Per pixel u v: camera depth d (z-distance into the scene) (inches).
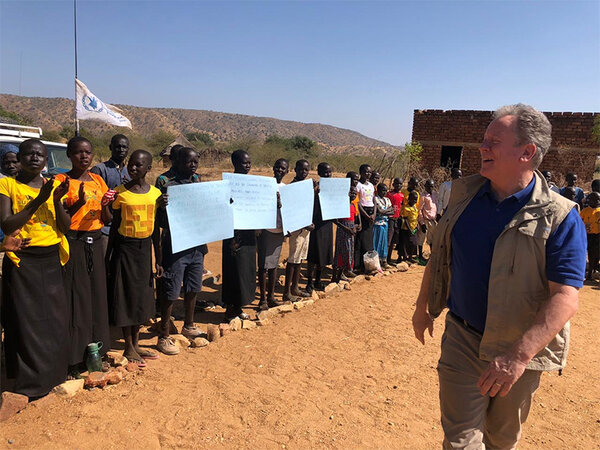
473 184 106.3
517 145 94.5
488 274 98.7
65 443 131.4
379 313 257.9
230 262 227.9
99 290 173.5
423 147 815.7
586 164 739.4
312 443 138.5
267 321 236.2
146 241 180.7
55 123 4763.8
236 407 155.5
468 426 101.7
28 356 147.6
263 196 227.8
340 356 200.7
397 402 164.9
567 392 177.8
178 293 198.1
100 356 171.9
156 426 142.4
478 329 101.3
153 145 1930.4
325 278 338.3
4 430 135.1
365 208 338.0
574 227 91.0
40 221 148.2
